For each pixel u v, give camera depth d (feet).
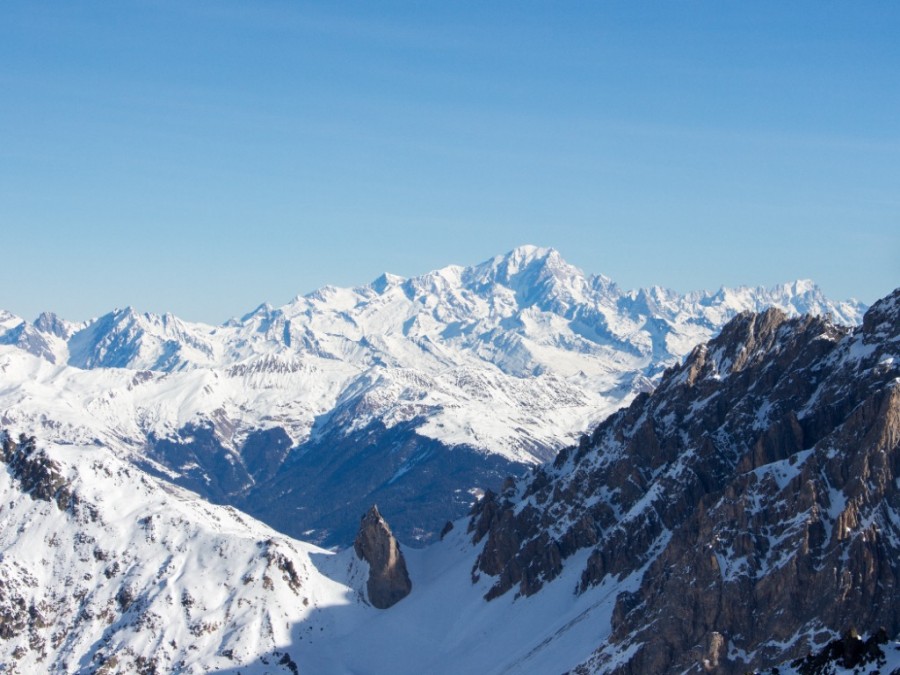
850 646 542.98
